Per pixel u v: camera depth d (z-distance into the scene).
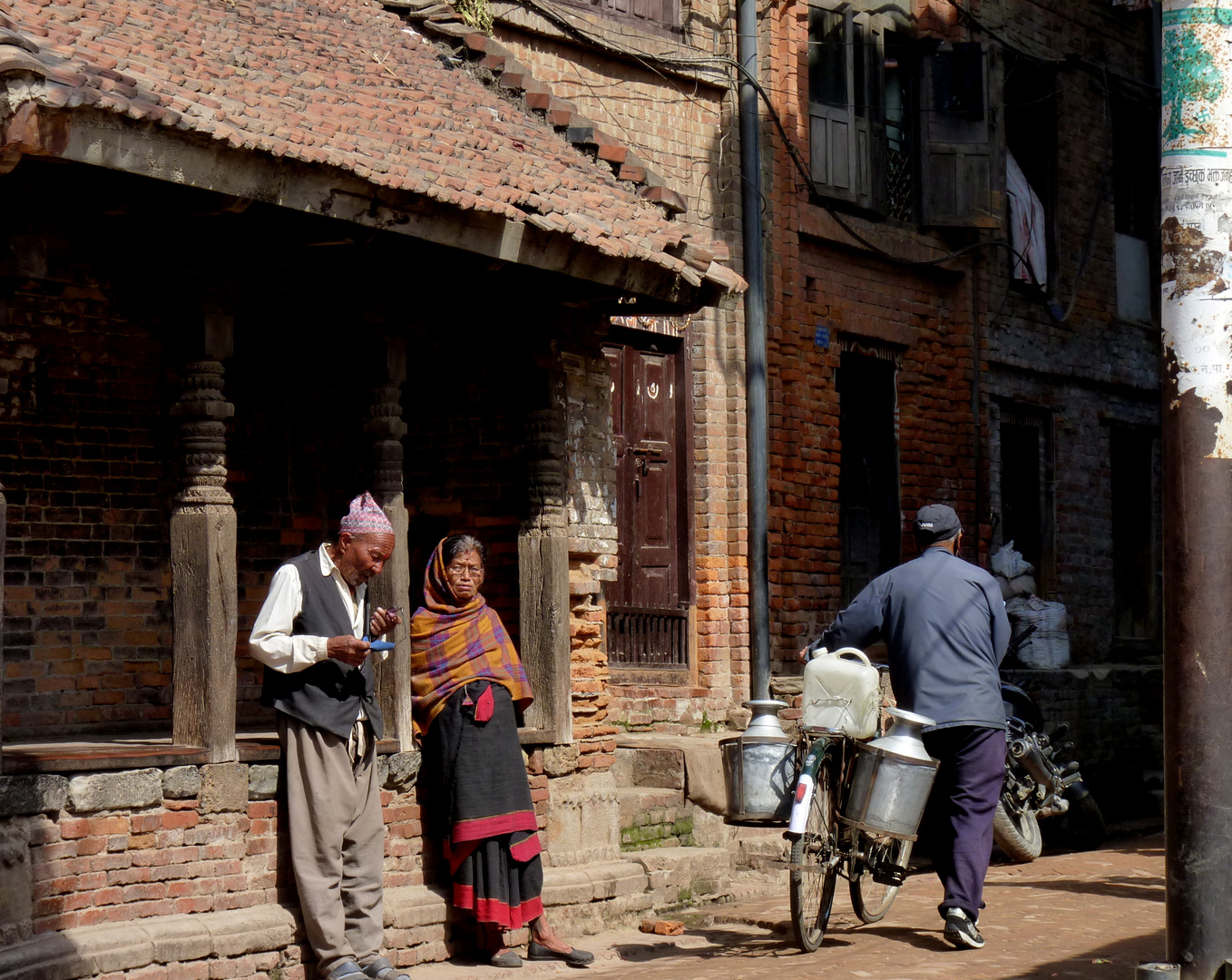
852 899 7.56
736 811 7.13
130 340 7.82
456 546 7.43
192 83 6.28
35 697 7.41
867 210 13.68
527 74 9.29
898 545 14.12
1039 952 6.72
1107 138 17.11
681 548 12.02
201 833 6.32
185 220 6.38
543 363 8.25
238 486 8.27
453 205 6.82
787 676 12.37
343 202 6.48
